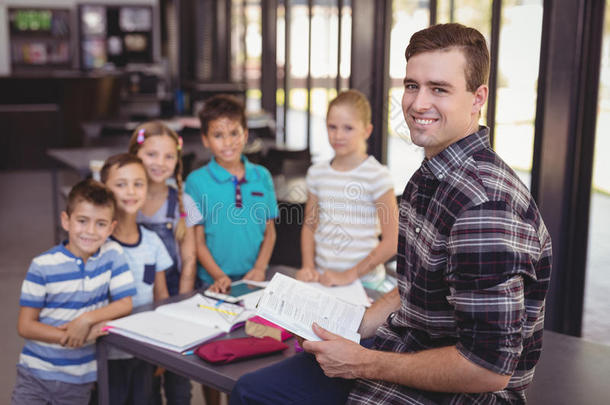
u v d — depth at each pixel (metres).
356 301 2.10
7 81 8.92
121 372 2.35
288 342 1.94
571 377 1.89
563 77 2.77
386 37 4.09
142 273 2.40
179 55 9.68
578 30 2.71
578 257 2.94
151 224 2.53
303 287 1.76
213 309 2.09
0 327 3.78
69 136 9.22
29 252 5.34
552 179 2.87
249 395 1.55
